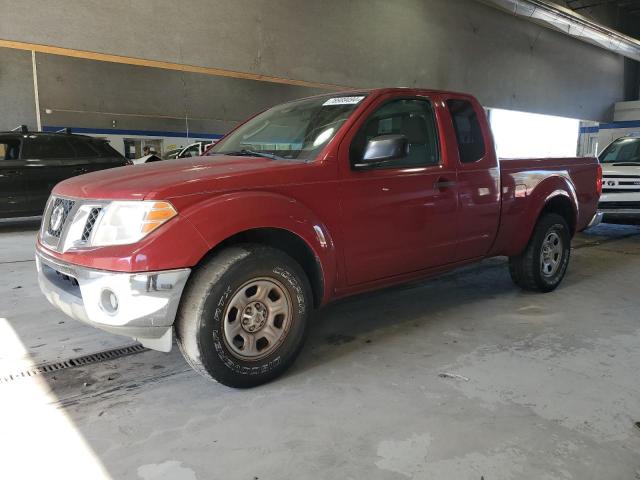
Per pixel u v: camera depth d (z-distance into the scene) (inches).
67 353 120.4
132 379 106.4
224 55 343.9
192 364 95.7
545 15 500.7
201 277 93.1
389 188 118.9
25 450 80.7
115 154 352.5
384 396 98.0
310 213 104.6
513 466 76.0
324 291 110.2
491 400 96.3
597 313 149.8
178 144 700.0
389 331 134.3
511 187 150.9
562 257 173.6
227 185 96.9
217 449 80.9
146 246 86.5
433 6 477.4
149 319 87.9
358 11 417.7
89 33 287.9
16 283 186.1
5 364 114.2
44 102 617.0
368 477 73.7
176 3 317.7
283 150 121.0
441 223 131.0
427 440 82.9
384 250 120.0
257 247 99.2
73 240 95.7
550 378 105.8
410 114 129.2
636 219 269.3
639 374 108.1
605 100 749.9
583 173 180.5
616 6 777.6
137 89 666.8
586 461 77.2
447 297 166.2
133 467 76.4
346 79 416.8
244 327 98.1
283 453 79.7
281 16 369.7
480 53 533.6
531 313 149.6
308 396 98.2
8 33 263.4
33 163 314.3
